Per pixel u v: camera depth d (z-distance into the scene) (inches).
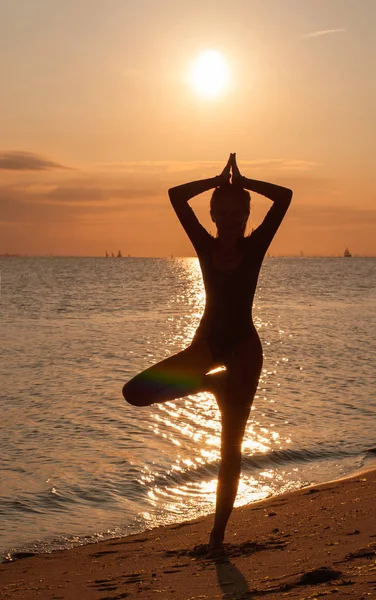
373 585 160.9
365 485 343.3
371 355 936.9
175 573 205.3
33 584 224.7
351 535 232.7
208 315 182.4
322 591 160.6
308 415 559.2
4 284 3299.7
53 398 637.3
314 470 408.2
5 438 490.6
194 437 490.0
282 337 1173.7
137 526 321.7
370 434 494.6
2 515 337.7
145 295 2496.3
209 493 372.8
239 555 218.1
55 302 2075.5
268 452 445.7
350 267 7298.2
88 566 248.1
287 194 184.1
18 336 1182.3
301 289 2930.6
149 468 415.8
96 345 1063.0
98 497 366.0
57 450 458.0
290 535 245.8
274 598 161.5
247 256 181.6
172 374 176.9
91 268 6811.0
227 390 185.0
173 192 186.9
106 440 482.6
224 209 180.9
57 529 318.0
